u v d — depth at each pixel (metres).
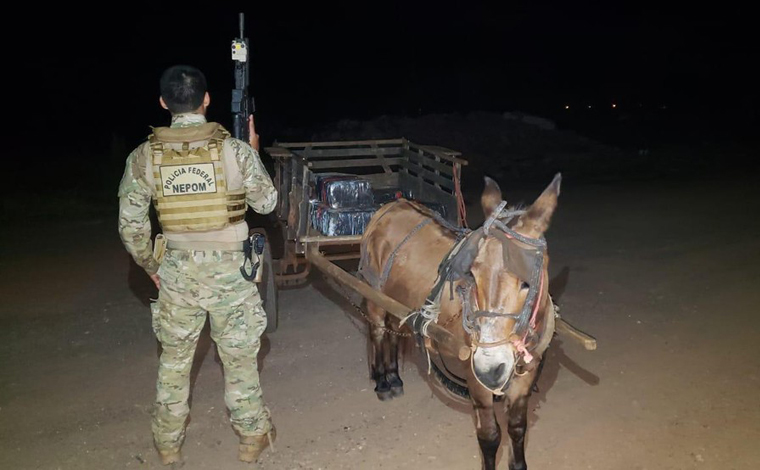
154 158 4.42
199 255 4.55
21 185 15.76
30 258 10.59
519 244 4.04
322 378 6.63
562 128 24.67
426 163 8.52
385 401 6.18
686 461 5.20
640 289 8.93
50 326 7.87
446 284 4.68
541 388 6.35
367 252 5.99
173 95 4.50
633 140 23.28
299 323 7.96
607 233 11.79
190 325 4.72
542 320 4.38
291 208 7.89
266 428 5.14
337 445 5.49
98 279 9.55
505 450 5.38
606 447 5.40
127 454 5.35
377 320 6.07
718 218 12.63
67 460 5.27
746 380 6.41
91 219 13.25
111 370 6.76
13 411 5.98
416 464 5.23
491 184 4.39
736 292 8.73
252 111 6.55
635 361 6.87
